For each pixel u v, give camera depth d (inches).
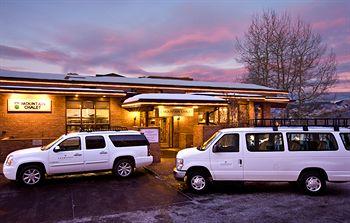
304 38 1724.9
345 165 348.2
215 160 358.0
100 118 734.5
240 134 362.0
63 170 421.1
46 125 679.7
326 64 1386.6
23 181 399.5
